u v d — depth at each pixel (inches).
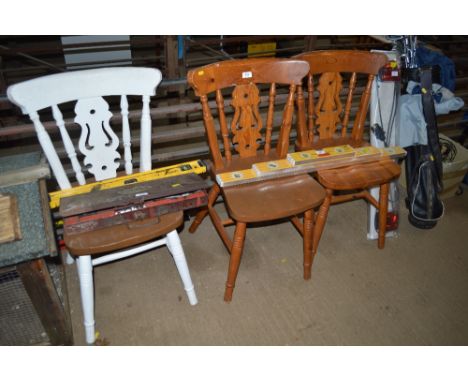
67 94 51.5
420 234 78.0
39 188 47.9
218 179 58.7
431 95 70.4
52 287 48.3
